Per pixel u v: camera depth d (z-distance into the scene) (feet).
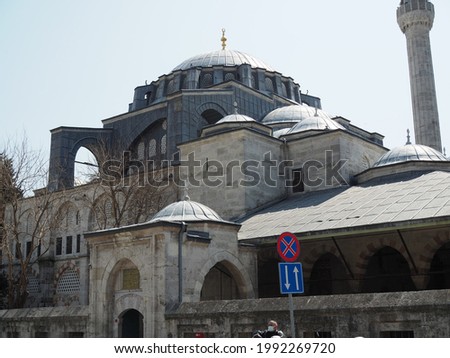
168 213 84.84
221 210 114.21
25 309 91.71
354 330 57.77
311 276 104.37
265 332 47.73
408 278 98.27
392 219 79.87
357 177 114.11
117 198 142.20
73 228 162.09
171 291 73.77
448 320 52.70
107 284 79.61
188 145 122.93
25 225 172.65
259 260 94.68
